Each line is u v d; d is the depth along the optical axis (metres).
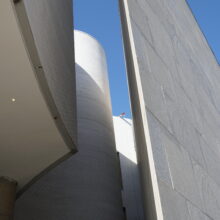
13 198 7.68
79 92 15.15
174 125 5.71
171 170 4.62
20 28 4.98
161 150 4.64
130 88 7.95
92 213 11.54
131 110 8.64
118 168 14.84
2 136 6.89
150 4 8.13
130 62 6.64
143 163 6.09
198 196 5.15
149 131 4.57
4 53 5.27
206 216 5.07
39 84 5.95
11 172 7.73
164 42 7.73
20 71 5.62
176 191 4.44
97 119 14.66
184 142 5.79
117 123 21.86
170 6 10.43
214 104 10.63
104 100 16.11
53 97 6.41
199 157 6.24
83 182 12.12
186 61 9.27
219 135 9.30
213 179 6.45
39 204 10.99
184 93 7.43
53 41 7.24
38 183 11.38
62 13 9.06
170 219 3.92
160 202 3.89
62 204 11.30
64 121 7.26
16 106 6.30
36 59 5.50
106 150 13.93
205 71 11.59
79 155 12.87
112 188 12.91
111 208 12.22
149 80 5.56
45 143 7.27
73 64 10.30
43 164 7.71
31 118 6.61
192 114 7.27
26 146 7.21
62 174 11.98
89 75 16.30
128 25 6.06
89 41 18.06
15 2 4.66
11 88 5.92
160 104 5.51
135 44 5.71
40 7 6.13
